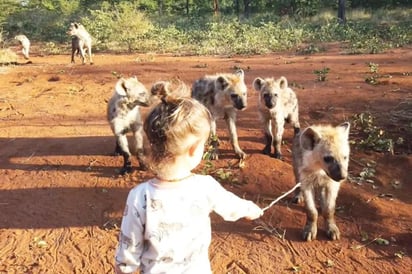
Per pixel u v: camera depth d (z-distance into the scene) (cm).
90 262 229
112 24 1034
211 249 234
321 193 240
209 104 338
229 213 126
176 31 1046
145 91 308
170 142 114
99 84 581
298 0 1594
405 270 213
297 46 889
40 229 259
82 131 399
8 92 552
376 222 249
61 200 287
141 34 1023
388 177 295
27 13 1373
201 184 121
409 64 609
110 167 327
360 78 528
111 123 313
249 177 301
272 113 318
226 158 330
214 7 1738
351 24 1127
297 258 225
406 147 334
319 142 225
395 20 1212
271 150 338
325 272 214
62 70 693
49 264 229
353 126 371
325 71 554
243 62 704
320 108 417
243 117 413
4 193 299
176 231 117
